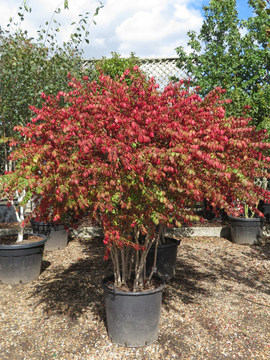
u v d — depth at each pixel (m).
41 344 3.00
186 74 7.93
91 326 3.30
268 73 7.72
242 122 2.89
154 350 2.89
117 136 2.40
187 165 2.30
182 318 3.47
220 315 3.54
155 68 8.59
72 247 6.23
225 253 5.89
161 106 2.72
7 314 3.57
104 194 2.27
